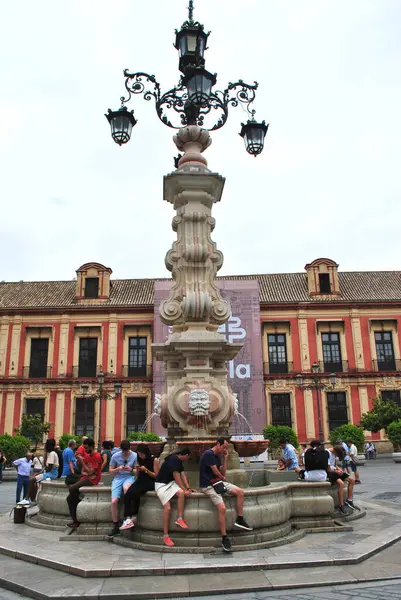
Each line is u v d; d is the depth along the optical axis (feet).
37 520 26.99
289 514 22.77
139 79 30.55
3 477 65.98
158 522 20.39
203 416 25.02
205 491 19.77
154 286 116.88
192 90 29.78
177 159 31.22
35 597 15.44
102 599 14.96
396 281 122.72
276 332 113.19
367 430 101.45
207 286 28.19
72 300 117.19
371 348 112.06
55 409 108.17
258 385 105.40
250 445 26.63
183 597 15.10
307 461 26.76
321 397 108.88
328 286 118.01
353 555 18.39
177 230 30.01
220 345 26.30
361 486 47.93
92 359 112.47
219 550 19.01
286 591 15.38
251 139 31.40
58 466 34.14
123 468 22.62
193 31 31.71
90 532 22.66
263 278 125.90
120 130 29.73
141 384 108.99
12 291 121.60
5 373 110.01
